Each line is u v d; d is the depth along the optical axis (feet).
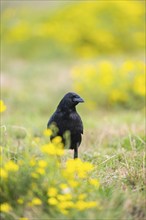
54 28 91.91
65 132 25.22
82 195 19.90
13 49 90.94
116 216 19.97
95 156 30.30
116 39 92.68
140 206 21.18
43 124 39.47
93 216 19.49
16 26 93.91
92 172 24.76
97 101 52.65
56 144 22.57
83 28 91.30
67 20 93.40
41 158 25.43
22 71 72.69
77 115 25.43
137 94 50.49
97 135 35.63
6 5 126.11
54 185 20.63
